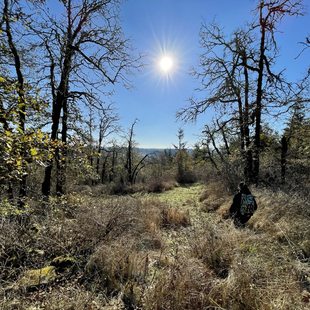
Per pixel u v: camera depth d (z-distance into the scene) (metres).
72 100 12.62
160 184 24.75
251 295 3.86
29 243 5.73
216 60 17.84
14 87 3.82
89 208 7.51
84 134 12.53
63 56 11.66
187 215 9.73
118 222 7.05
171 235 7.67
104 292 4.51
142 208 9.91
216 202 12.21
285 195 9.01
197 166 34.19
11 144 3.31
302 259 5.22
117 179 37.06
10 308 3.85
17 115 3.64
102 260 5.18
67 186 11.14
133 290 4.52
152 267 5.36
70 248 5.83
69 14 11.60
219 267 5.12
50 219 6.64
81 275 4.91
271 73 15.34
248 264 4.63
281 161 15.49
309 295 4.17
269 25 15.05
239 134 19.67
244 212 8.17
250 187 12.94
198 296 3.97
